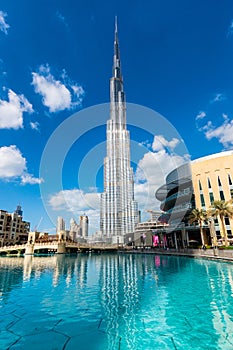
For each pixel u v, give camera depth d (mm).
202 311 9250
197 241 47875
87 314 9273
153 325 8023
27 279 17781
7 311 9719
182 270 20453
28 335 7410
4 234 78375
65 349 6469
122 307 10133
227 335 7070
